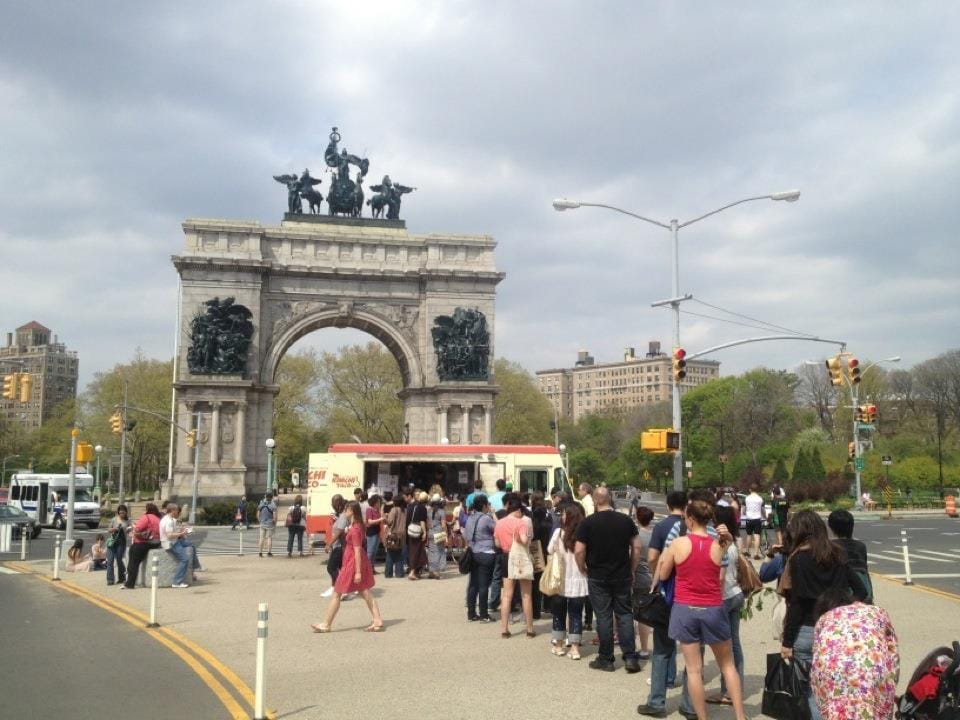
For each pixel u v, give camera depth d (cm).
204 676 1609
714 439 13950
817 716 1193
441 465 4272
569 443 19138
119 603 2545
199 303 7681
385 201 8481
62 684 1554
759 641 1912
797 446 12456
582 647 1880
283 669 1666
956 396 14588
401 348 8225
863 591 1227
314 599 2594
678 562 1276
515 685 1534
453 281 8225
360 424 12638
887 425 15125
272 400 7850
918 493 10138
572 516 1773
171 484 7819
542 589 1783
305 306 8019
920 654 1736
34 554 4297
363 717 1332
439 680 1572
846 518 1309
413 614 2311
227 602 2541
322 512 4112
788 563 1239
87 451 3641
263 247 7962
